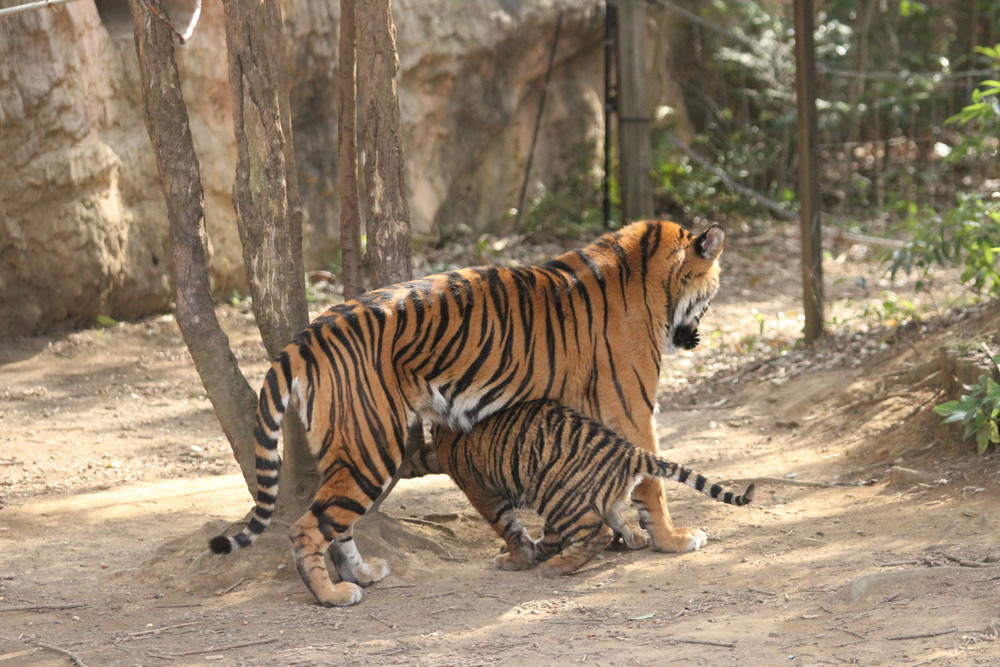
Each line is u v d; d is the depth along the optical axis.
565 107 22.83
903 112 25.50
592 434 7.98
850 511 8.89
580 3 22.27
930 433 10.15
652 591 7.48
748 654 6.18
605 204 22.22
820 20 25.94
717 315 17.67
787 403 12.52
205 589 7.94
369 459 7.48
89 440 12.63
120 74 16.27
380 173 8.87
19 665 6.62
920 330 13.09
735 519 9.07
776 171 25.64
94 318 16.08
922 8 25.77
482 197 21.52
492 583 7.94
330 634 6.91
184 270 8.51
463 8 20.48
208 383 8.56
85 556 8.85
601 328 8.27
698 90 26.72
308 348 7.43
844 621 6.54
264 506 7.26
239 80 8.20
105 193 15.80
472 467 8.25
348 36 9.12
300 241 8.62
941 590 6.83
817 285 14.38
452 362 7.79
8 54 14.34
